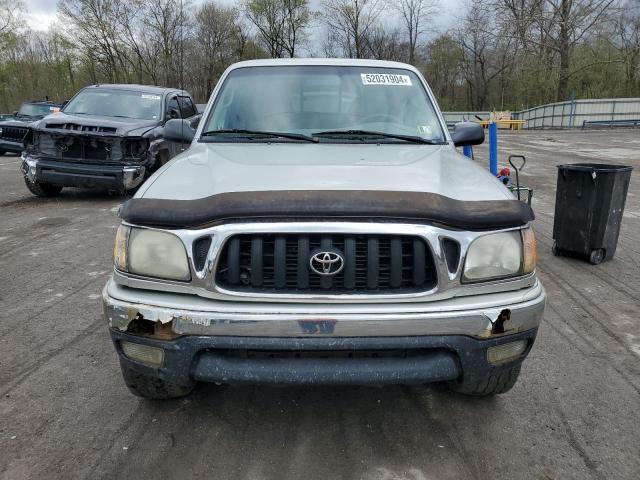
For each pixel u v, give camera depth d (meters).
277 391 3.12
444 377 2.28
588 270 5.61
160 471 2.44
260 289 2.25
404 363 2.26
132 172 8.52
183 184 2.57
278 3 48.19
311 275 2.25
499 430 2.79
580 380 3.31
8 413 2.88
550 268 5.67
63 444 2.62
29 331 3.93
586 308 4.53
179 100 10.62
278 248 2.22
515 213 2.35
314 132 3.52
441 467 2.49
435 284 2.27
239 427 2.78
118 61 48.81
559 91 42.38
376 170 2.70
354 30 51.38
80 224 7.38
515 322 2.32
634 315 4.38
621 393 3.17
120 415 2.87
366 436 2.72
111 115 9.38
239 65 4.05
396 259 2.23
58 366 3.41
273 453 2.57
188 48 50.66
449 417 2.89
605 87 43.91
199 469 2.46
